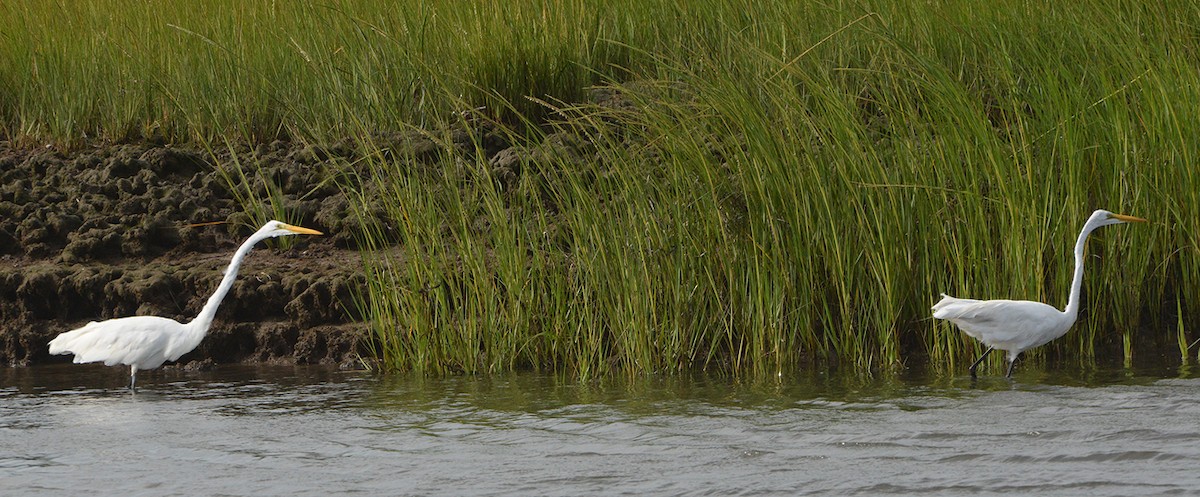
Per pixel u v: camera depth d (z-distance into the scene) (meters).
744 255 35.72
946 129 35.38
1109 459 24.09
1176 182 35.72
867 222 34.66
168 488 24.09
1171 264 36.59
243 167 48.28
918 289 35.75
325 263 42.53
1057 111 36.09
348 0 51.50
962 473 23.56
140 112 52.06
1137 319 35.91
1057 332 32.66
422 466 25.25
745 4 47.12
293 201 45.78
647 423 28.48
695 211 35.91
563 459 25.48
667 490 23.16
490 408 30.67
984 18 41.97
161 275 41.09
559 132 45.31
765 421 28.34
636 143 37.47
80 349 34.81
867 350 35.59
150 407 31.98
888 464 24.33
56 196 46.97
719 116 37.16
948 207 35.16
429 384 34.47
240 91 50.72
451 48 49.50
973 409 28.78
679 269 35.22
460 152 45.94
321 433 28.38
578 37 50.31
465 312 36.78
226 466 25.62
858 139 35.81
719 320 35.91
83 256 43.41
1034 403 29.20
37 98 53.16
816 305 36.03
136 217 45.44
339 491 23.66
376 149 38.56
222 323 40.06
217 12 54.16
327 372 37.19
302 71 50.41
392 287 37.31
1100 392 30.20
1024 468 23.73
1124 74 37.38
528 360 36.94
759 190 34.75
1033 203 34.31
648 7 50.78
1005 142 36.34
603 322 36.31
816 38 44.31
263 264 42.97
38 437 28.52
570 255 37.94
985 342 32.44
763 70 40.41
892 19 43.91
